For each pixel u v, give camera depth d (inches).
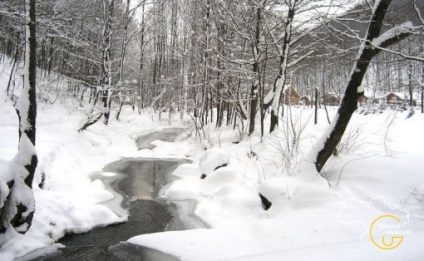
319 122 653.3
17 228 193.0
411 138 390.3
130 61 1105.4
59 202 245.4
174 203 315.0
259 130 572.1
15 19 477.4
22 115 199.0
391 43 247.1
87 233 236.1
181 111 1178.6
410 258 113.9
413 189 219.1
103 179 391.5
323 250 131.7
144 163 512.7
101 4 906.7
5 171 191.8
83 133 530.0
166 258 184.2
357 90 259.0
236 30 512.4
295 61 509.4
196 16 791.1
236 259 135.9
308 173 270.1
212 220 254.1
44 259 186.9
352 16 438.3
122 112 1067.3
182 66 1030.4
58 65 937.5
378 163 267.6
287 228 199.6
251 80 580.1
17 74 689.0
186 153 600.7
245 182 325.1
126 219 268.2
